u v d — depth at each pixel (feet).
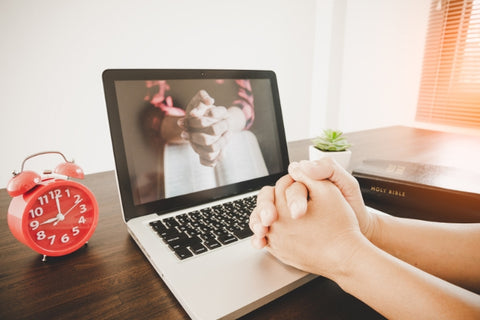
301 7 9.59
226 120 2.45
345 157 2.87
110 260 1.57
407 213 2.09
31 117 6.14
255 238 1.43
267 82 2.74
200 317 1.09
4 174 6.04
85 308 1.22
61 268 1.50
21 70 5.88
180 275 1.31
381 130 5.40
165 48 7.49
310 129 10.86
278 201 1.36
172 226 1.76
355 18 9.41
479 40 7.46
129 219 1.89
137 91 2.05
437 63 8.29
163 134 2.12
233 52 8.64
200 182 2.23
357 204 1.43
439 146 4.16
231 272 1.34
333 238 1.20
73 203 1.63
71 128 6.63
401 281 1.04
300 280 1.31
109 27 6.66
